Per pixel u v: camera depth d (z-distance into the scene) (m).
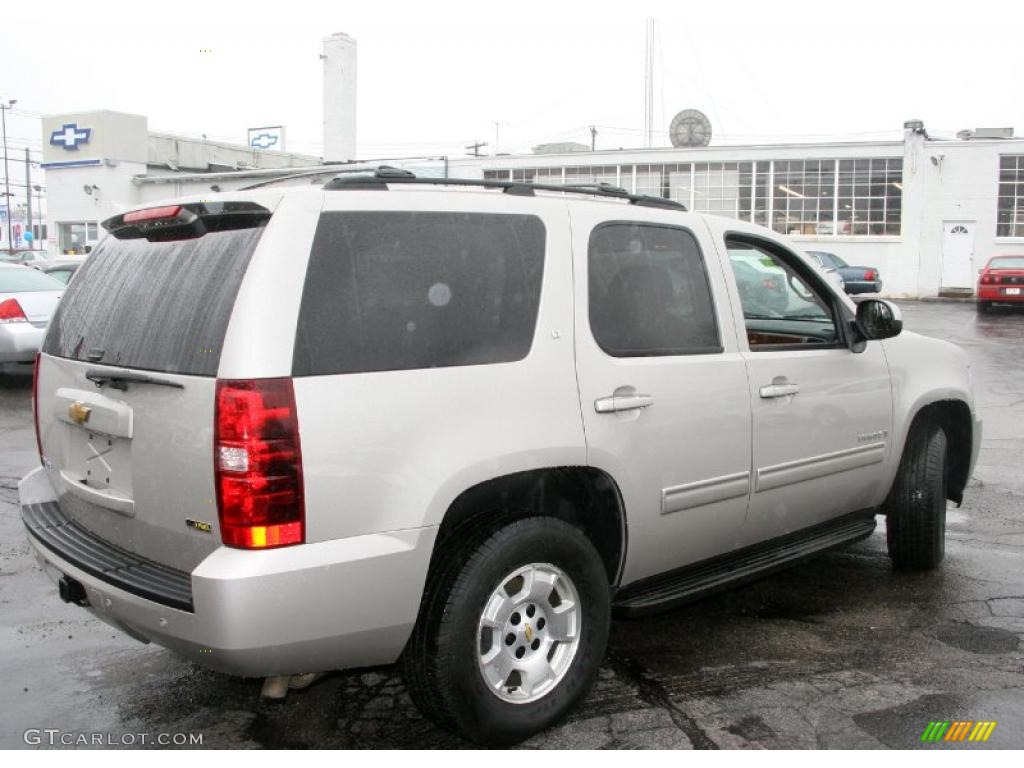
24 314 10.79
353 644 2.85
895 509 4.95
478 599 3.03
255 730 3.38
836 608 4.55
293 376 2.73
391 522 2.86
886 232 30.08
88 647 4.12
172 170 37.16
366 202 3.02
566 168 31.86
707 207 31.23
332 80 29.23
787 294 4.73
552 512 3.62
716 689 3.67
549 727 3.33
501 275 3.26
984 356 15.09
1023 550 5.46
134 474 2.99
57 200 36.41
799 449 4.20
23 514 3.61
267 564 2.65
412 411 2.92
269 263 2.78
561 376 3.30
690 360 3.75
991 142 28.70
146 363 2.98
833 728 3.35
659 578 3.81
